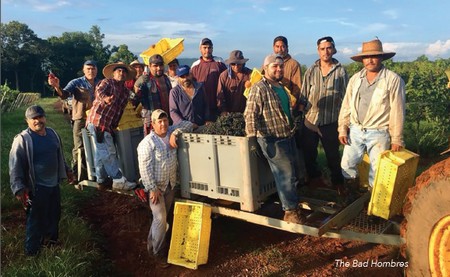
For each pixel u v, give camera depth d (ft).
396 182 13.10
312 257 15.51
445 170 10.85
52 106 113.60
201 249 15.53
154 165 15.90
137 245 17.92
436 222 11.07
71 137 42.11
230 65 21.59
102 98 17.89
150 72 20.76
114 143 18.63
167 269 15.99
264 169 15.31
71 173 18.89
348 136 15.65
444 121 29.71
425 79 32.50
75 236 17.83
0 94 76.69
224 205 16.26
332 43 17.80
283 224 14.15
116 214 21.58
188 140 15.94
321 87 18.29
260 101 14.25
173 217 17.53
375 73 14.55
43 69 314.35
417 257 11.66
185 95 18.74
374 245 15.85
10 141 39.17
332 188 19.07
